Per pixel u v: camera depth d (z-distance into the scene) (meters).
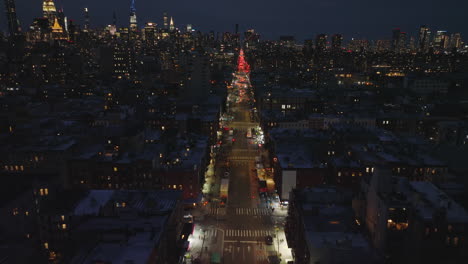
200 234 137.00
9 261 90.12
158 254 94.19
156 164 164.12
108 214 111.19
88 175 158.50
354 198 111.69
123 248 89.88
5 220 115.06
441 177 145.88
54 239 117.19
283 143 188.88
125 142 183.50
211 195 171.50
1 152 156.25
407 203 92.69
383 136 197.25
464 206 108.56
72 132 199.75
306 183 155.12
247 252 125.62
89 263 83.44
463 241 88.69
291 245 120.56
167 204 118.19
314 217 105.56
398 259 93.81
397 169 152.62
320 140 192.88
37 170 157.25
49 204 121.94
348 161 158.88
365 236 98.56
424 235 89.00
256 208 159.00
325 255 88.06
